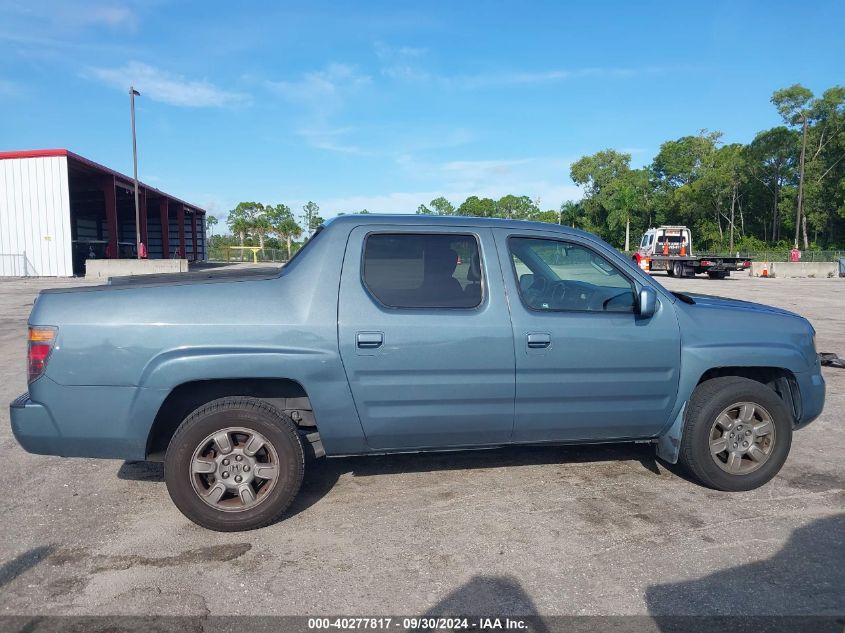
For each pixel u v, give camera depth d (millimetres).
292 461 3732
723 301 4828
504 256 4074
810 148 57438
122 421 3604
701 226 68625
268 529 3766
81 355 3562
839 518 3896
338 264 3867
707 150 73750
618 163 83062
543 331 3984
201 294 3717
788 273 33219
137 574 3246
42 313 3609
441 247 4023
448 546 3543
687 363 4227
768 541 3592
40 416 3566
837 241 58156
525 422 4070
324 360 3727
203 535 3691
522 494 4262
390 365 3795
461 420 3969
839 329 11836
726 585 3133
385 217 4043
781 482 4496
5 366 8633
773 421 4324
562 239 4254
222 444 3684
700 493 4289
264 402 3770
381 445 3979
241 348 3645
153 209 47594
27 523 3846
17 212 29469
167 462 3641
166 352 3594
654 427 4320
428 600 3014
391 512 3990
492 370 3930
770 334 4375
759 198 64062
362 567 3318
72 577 3215
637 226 78812
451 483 4457
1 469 4777
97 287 3834
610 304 4234
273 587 3123
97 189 36906
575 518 3895
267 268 4758
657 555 3436
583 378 4074
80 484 4488
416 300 3918
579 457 4988
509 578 3207
